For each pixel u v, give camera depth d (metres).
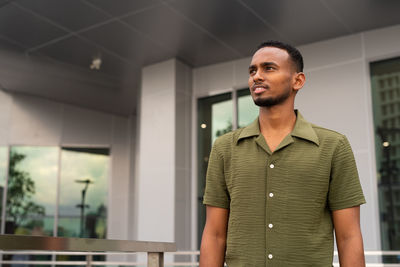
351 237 1.45
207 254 1.58
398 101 6.58
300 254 1.40
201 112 8.37
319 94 7.14
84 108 11.70
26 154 11.22
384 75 6.78
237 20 6.64
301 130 1.50
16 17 6.78
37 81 10.05
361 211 6.50
